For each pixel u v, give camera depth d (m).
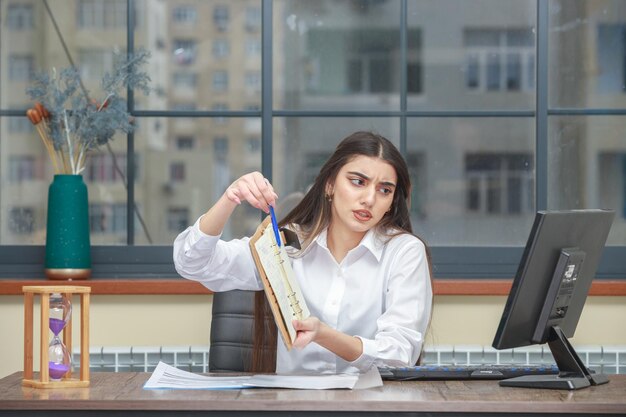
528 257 2.25
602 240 2.49
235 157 3.95
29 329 2.22
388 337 2.35
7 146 3.91
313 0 3.93
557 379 2.21
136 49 3.94
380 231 2.56
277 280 2.09
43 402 1.98
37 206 3.90
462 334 3.69
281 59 3.94
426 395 2.06
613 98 3.94
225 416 1.96
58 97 3.66
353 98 3.94
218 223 2.35
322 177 2.55
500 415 1.96
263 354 2.55
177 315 3.70
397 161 2.42
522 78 3.94
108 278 3.86
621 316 3.71
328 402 1.95
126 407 1.97
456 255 3.87
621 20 3.94
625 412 1.96
